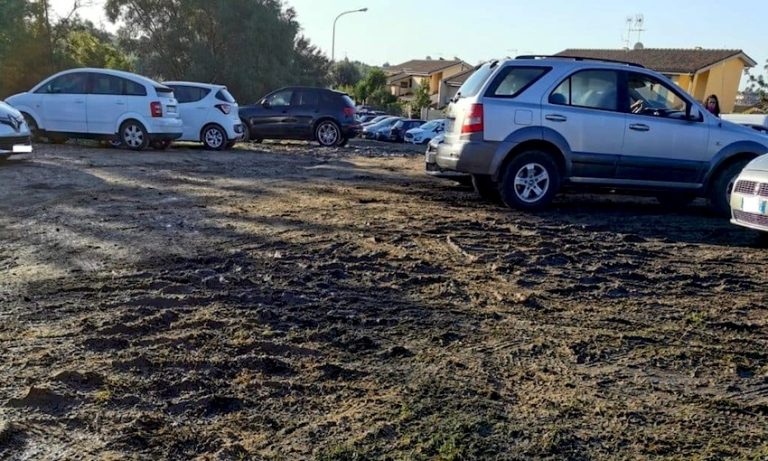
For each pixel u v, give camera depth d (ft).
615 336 12.46
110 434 8.51
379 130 115.44
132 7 136.98
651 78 26.22
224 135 54.24
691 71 111.14
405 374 10.52
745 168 21.75
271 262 16.63
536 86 25.39
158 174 34.35
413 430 8.79
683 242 21.25
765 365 11.32
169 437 8.48
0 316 12.39
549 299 14.62
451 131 26.81
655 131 25.79
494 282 15.78
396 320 12.91
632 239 21.31
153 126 47.24
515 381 10.40
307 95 64.03
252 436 8.59
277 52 142.31
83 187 28.43
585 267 17.51
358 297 14.20
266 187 30.99
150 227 20.52
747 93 119.96
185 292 14.11
